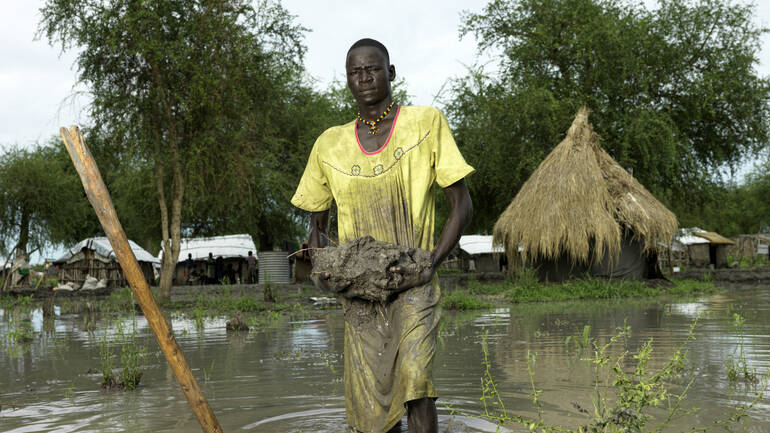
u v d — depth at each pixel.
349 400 3.41
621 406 2.91
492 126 24.55
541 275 20.44
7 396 4.82
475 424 3.52
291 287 21.02
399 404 3.09
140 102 17.08
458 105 26.12
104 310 15.32
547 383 4.64
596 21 23.75
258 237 35.84
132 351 6.76
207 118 18.06
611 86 23.98
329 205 3.85
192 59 17.36
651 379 2.98
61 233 29.58
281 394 4.54
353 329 3.39
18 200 28.20
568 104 23.88
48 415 4.08
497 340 7.42
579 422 3.46
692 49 25.95
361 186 3.50
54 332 10.19
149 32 16.84
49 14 16.53
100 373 5.88
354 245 3.29
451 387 4.59
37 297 24.02
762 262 41.91
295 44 19.11
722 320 9.26
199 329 10.11
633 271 19.95
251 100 18.69
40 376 5.83
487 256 35.34
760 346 6.35
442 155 3.45
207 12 17.34
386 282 3.16
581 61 24.48
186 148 18.11
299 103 28.80
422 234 3.49
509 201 26.36
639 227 18.92
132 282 2.54
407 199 3.45
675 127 24.88
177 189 17.89
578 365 5.42
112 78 17.39
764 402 3.87
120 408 4.23
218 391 4.72
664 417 3.56
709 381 4.54
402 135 3.47
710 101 25.38
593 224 18.31
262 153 22.98
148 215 29.66
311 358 6.43
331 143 3.65
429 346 3.14
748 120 25.95
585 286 17.73
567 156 20.03
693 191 27.25
